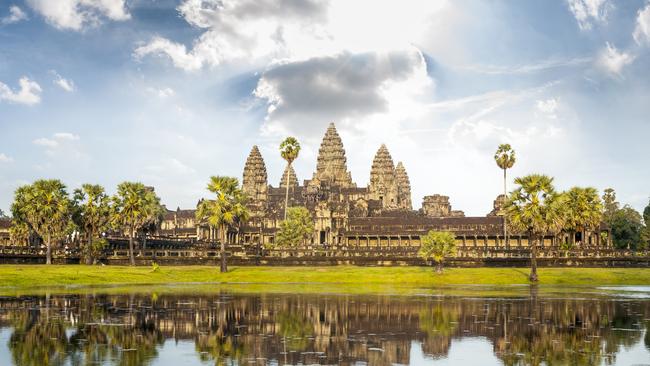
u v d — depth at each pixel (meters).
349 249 181.25
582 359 42.53
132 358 41.94
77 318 59.50
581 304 74.94
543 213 118.62
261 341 48.72
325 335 51.62
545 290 99.69
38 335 50.06
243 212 135.88
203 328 54.59
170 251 168.38
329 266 148.25
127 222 156.25
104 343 47.06
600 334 52.66
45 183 148.25
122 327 54.50
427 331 53.91
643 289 102.12
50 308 67.00
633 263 140.88
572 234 173.25
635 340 49.78
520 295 88.69
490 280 120.00
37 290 90.38
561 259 142.25
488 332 53.50
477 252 169.12
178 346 46.31
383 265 149.38
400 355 43.75
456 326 56.62
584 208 162.50
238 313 64.88
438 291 96.81
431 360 42.12
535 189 120.06
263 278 123.12
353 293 91.56
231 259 152.38
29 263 144.88
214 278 123.12
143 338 49.38
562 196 121.56
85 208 153.50
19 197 153.75
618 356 43.53
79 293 85.81
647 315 64.56
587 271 129.00
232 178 136.62
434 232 127.38
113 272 120.12
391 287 106.94
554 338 50.62
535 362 41.59
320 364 40.62
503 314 65.06
